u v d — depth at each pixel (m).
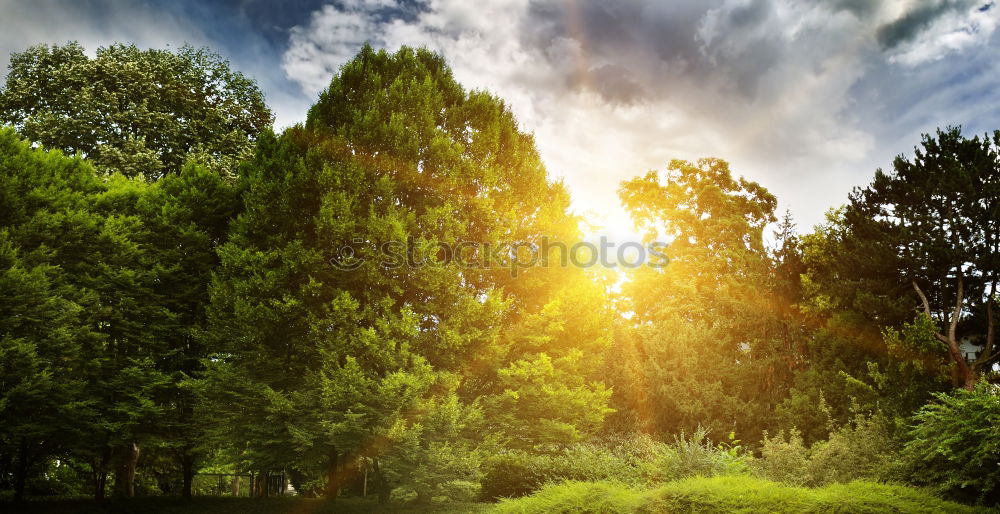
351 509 15.79
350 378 13.85
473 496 15.91
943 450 12.38
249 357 15.14
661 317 27.91
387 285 15.66
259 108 28.14
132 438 16.98
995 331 19.11
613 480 12.83
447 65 19.59
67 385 15.54
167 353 17.80
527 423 16.00
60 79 24.34
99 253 17.48
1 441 15.87
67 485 21.05
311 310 15.23
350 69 18.00
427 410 14.23
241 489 29.00
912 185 20.03
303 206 16.19
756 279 24.98
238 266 15.89
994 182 18.66
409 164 16.11
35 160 17.75
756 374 23.84
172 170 24.89
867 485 9.38
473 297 15.98
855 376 20.33
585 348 17.66
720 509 8.53
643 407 23.95
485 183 16.78
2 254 15.01
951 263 18.92
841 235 22.59
